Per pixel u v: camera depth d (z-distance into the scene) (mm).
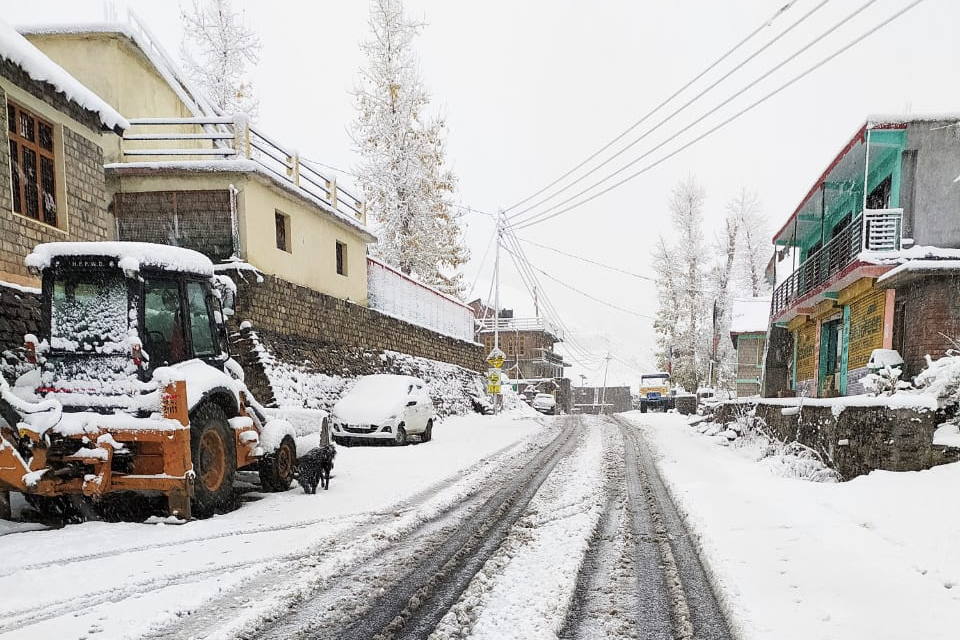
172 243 13008
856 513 5680
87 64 13883
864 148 12578
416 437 15000
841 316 15664
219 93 25844
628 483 7848
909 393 8297
